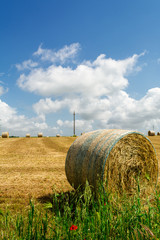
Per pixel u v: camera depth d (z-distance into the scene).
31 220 2.31
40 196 5.17
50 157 12.40
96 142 4.71
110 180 4.47
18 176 7.54
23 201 4.76
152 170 5.28
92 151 4.59
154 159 5.30
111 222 2.52
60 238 2.38
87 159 4.61
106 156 4.25
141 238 2.31
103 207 2.69
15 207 4.26
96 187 4.26
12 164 10.01
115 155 4.63
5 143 23.03
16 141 26.22
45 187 6.04
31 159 11.60
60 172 8.27
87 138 5.12
